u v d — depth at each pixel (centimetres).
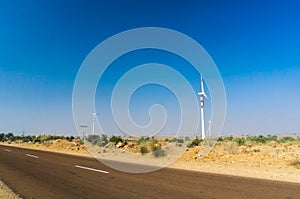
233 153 2502
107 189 998
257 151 2700
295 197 834
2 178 1279
